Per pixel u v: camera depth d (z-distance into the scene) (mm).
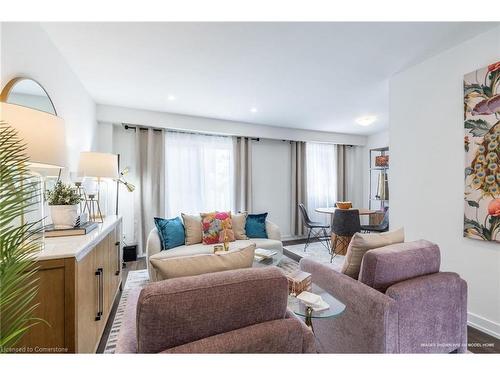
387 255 1321
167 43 1933
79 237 1449
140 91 2932
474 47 1875
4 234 736
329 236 5355
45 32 1765
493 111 1753
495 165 1747
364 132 5355
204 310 775
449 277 1402
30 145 1060
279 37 1858
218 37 1853
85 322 1310
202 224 3131
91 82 2658
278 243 3201
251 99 3236
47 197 1555
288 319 925
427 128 2240
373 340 1177
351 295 1312
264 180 4945
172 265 980
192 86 2797
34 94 1585
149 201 3785
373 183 5527
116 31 1767
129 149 3824
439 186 2150
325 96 3135
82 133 2703
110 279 2023
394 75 2547
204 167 4320
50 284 1092
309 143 5340
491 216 1772
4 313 820
